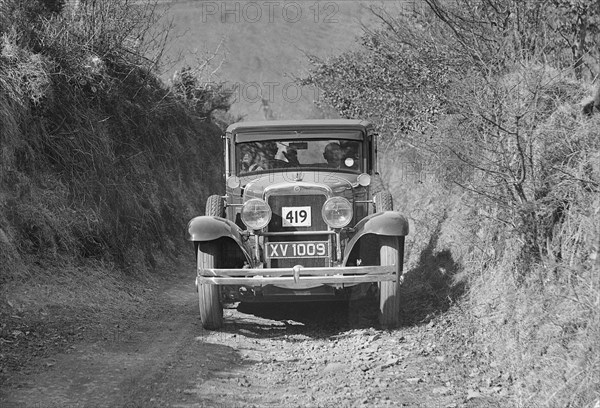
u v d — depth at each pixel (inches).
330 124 329.1
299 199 297.7
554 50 308.3
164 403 203.2
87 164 420.2
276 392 219.1
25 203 357.7
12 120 362.3
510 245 270.8
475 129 306.0
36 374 224.1
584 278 207.3
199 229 285.4
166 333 293.6
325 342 282.8
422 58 424.8
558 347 198.8
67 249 366.6
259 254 295.9
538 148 257.3
